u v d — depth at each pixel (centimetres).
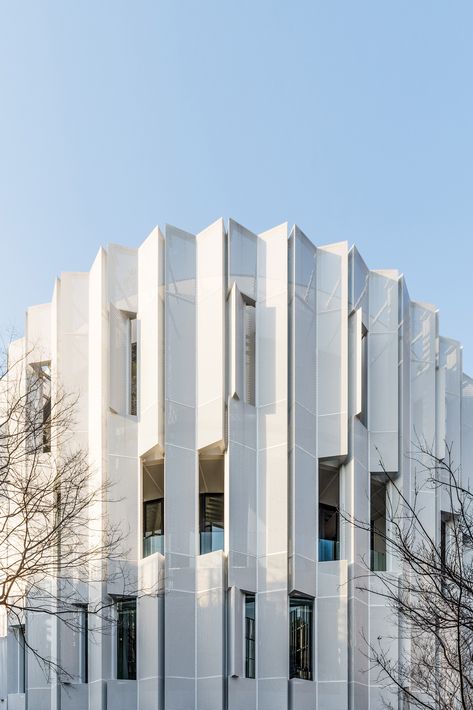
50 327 3806
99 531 3017
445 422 4062
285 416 3222
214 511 3272
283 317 3300
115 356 3312
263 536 3181
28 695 3306
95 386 3391
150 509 3316
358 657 3169
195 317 3341
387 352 3619
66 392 3303
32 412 2811
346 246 3469
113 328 3334
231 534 3102
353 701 3119
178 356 3262
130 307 3388
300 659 3128
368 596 3297
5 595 1975
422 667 2688
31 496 2252
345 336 3400
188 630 3047
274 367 3288
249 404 3281
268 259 3394
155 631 3022
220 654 3005
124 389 3319
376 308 3666
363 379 3541
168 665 2994
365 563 3222
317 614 3194
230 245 3322
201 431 3231
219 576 3064
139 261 3441
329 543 3341
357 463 3378
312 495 3266
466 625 1466
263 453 3244
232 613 3030
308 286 3419
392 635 3219
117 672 3130
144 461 3297
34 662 3312
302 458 3238
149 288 3356
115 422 3253
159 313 3297
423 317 3934
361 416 3484
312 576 3184
